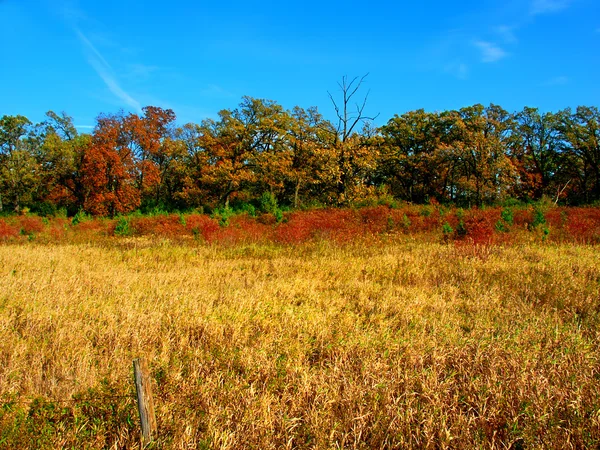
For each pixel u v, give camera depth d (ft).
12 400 11.50
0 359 14.56
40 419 10.84
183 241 55.67
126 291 23.97
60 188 140.77
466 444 10.53
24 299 21.30
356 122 90.33
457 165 135.33
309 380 13.15
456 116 130.41
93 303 21.30
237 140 140.26
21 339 16.43
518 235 50.80
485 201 123.13
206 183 137.59
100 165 124.77
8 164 144.25
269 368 13.98
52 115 151.43
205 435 10.71
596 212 75.00
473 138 119.34
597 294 23.50
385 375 13.51
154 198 155.53
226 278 28.86
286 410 11.72
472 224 52.44
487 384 12.87
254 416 11.18
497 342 16.20
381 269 32.40
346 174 93.45
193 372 13.64
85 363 14.16
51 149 140.15
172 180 153.58
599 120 130.62
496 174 120.57
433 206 89.81
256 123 140.77
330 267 33.45
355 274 30.63
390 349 15.61
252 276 29.84
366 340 16.30
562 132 139.85
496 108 141.08
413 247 44.86
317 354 15.97
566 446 10.37
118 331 17.24
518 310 20.89
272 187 135.13
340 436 10.93
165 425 10.96
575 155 141.59
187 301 21.84
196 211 114.93
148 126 138.62
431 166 141.38
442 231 58.59
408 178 154.81
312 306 21.62
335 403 12.12
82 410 11.66
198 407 11.83
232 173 132.87
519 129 146.00
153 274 29.48
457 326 18.62
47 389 12.77
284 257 39.99
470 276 29.22
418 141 149.18
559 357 14.96
